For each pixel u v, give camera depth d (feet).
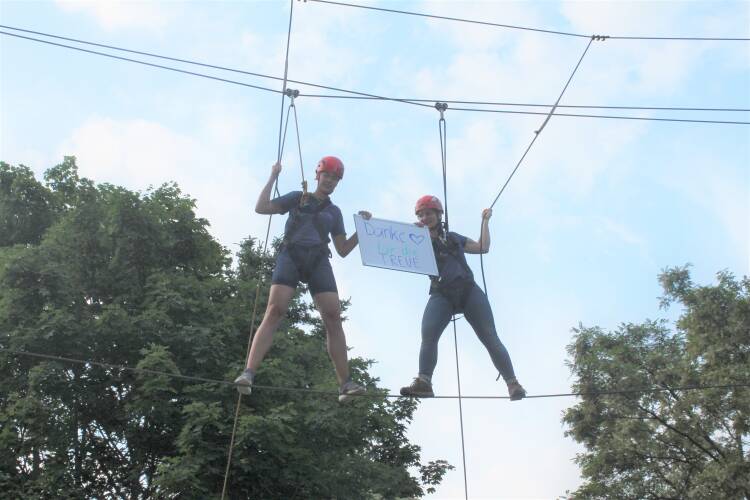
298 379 65.00
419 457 89.81
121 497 63.52
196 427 56.85
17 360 61.77
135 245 68.64
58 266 63.41
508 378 28.60
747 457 86.94
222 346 63.46
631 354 96.99
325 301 27.66
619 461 91.97
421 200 30.37
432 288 29.66
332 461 64.54
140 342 61.72
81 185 72.74
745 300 93.50
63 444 61.05
